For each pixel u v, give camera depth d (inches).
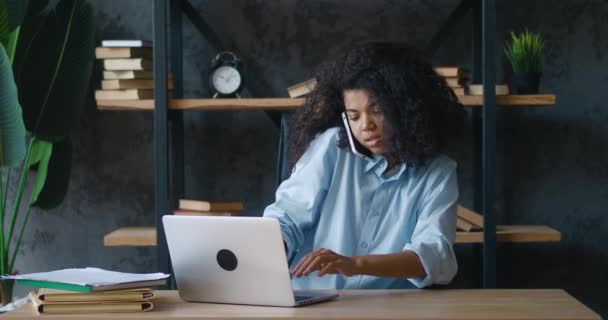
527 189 126.5
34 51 119.6
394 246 86.7
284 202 89.3
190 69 127.3
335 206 88.6
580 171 126.3
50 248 129.2
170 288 110.7
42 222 129.2
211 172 128.0
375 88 82.5
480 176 122.5
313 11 126.9
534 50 115.6
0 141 111.4
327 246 88.2
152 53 116.6
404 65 85.0
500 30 125.6
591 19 125.6
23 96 118.6
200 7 127.3
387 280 87.9
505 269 127.9
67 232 129.0
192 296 73.5
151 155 128.3
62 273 73.0
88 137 128.3
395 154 84.5
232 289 71.1
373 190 88.4
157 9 109.9
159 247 110.5
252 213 128.1
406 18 126.3
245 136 127.8
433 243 79.7
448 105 88.4
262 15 127.0
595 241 126.6
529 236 112.2
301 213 88.4
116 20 128.1
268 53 127.0
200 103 112.7
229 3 127.2
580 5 125.6
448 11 126.1
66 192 124.0
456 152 126.5
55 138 118.9
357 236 88.0
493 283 109.3
